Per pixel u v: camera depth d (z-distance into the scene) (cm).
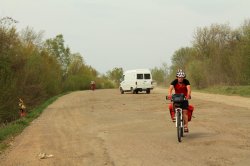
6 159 1120
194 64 5972
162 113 2295
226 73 5641
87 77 8225
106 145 1280
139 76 4806
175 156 1077
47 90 4141
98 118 2106
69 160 1074
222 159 1021
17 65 2564
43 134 1580
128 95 4409
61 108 2831
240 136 1368
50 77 4341
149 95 4250
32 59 3228
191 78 5938
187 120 1362
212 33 6309
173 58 9281
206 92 4722
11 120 2305
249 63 4431
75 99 3878
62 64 7188
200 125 1681
